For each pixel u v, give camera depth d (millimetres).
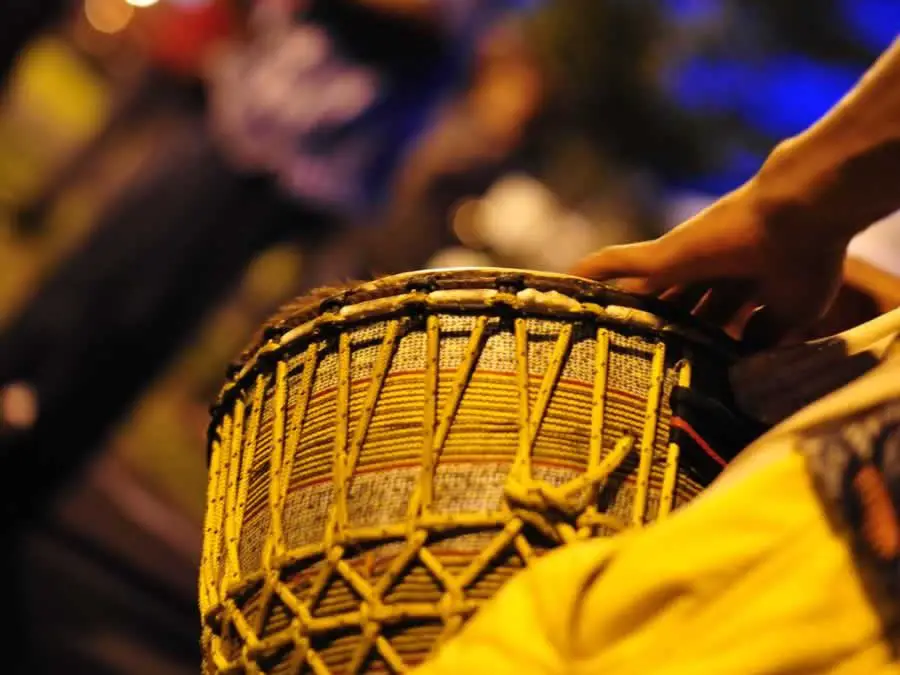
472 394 661
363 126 2430
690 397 676
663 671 489
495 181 4023
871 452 510
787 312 741
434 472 640
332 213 2514
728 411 688
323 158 2447
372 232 3889
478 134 3875
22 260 3803
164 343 2518
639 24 4457
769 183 705
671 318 700
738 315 800
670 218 4828
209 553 740
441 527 620
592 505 629
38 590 2623
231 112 2422
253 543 695
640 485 649
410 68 2389
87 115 4684
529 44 4039
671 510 653
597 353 676
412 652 605
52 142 4496
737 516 509
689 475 669
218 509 754
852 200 680
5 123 4465
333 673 618
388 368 679
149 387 2549
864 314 850
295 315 737
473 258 4238
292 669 629
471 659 523
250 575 674
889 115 646
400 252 3949
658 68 4531
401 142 2488
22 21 2352
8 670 2420
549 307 677
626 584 504
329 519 650
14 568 2588
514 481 624
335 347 707
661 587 499
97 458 2781
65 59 4727
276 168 2430
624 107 4520
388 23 2318
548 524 613
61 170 3959
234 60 2424
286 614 649
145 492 3318
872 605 493
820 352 706
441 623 606
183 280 2479
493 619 534
